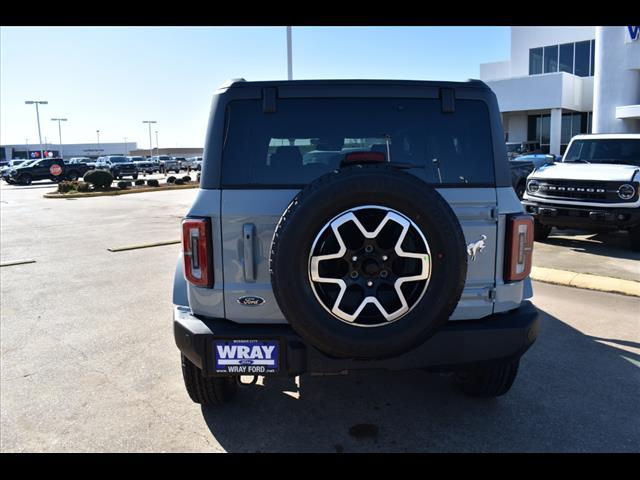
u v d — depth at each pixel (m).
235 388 3.78
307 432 3.33
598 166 9.09
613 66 21.53
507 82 28.16
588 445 3.15
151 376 4.19
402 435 3.29
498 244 3.00
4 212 17.41
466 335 2.86
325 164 3.02
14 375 4.23
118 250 9.82
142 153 118.12
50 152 79.06
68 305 6.23
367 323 2.59
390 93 3.04
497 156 3.04
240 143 2.98
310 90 3.01
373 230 2.54
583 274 6.93
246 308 2.93
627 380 4.02
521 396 3.78
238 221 2.89
